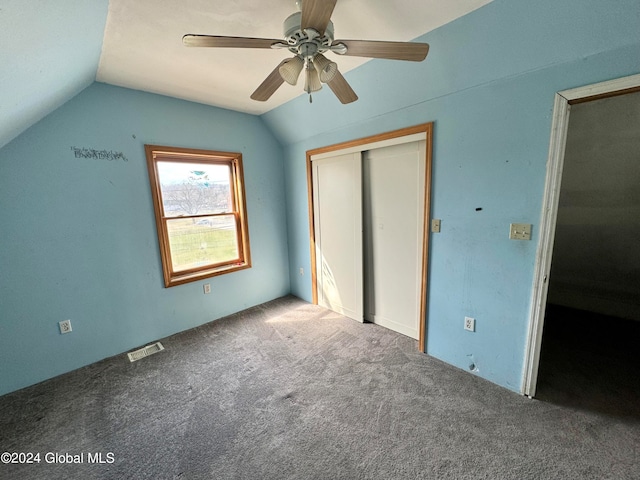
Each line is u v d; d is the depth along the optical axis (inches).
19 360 81.1
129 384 82.0
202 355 96.6
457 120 75.8
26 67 50.5
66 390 80.2
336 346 100.0
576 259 123.6
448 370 84.4
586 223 118.3
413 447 58.5
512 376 74.5
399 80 80.9
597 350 92.0
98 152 90.5
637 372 80.2
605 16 50.0
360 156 106.3
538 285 67.4
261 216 138.3
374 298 116.0
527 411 67.0
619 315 116.4
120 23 61.0
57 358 87.4
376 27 66.4
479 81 69.8
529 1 54.5
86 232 90.4
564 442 58.1
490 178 72.1
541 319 68.1
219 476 53.8
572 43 55.2
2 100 53.7
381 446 59.0
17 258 79.4
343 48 52.4
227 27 64.7
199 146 113.3
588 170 112.7
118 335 99.2
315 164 126.2
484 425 63.4
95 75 84.1
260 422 66.7
